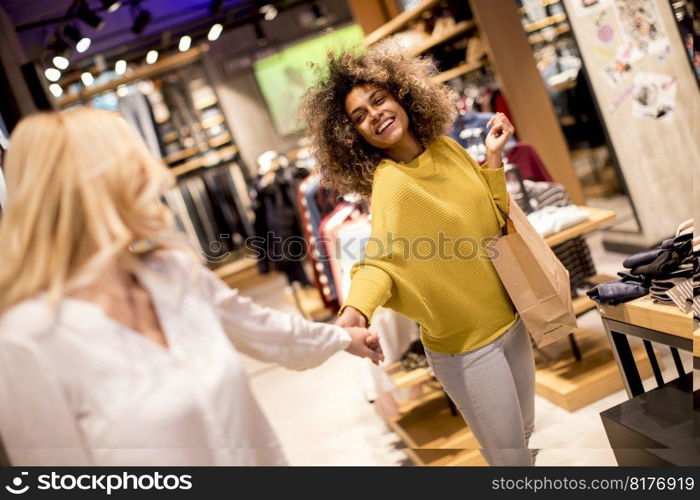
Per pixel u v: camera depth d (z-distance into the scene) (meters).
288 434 2.08
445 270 1.89
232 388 1.15
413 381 2.91
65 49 6.50
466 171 1.98
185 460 1.09
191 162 10.08
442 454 1.37
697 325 1.80
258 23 9.77
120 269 1.14
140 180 1.17
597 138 4.76
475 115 4.07
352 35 10.59
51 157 1.10
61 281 1.07
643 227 4.52
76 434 1.06
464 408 1.99
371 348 1.64
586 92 4.66
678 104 3.86
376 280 1.83
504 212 2.00
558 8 4.62
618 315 2.11
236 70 10.65
